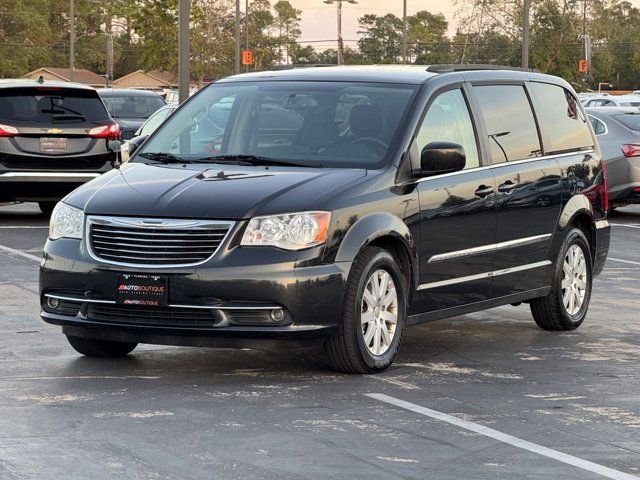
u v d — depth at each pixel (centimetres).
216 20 14675
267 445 1025
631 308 1898
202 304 1257
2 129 2905
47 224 2995
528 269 1584
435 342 1570
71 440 1029
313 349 1486
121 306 1292
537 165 1606
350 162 1383
